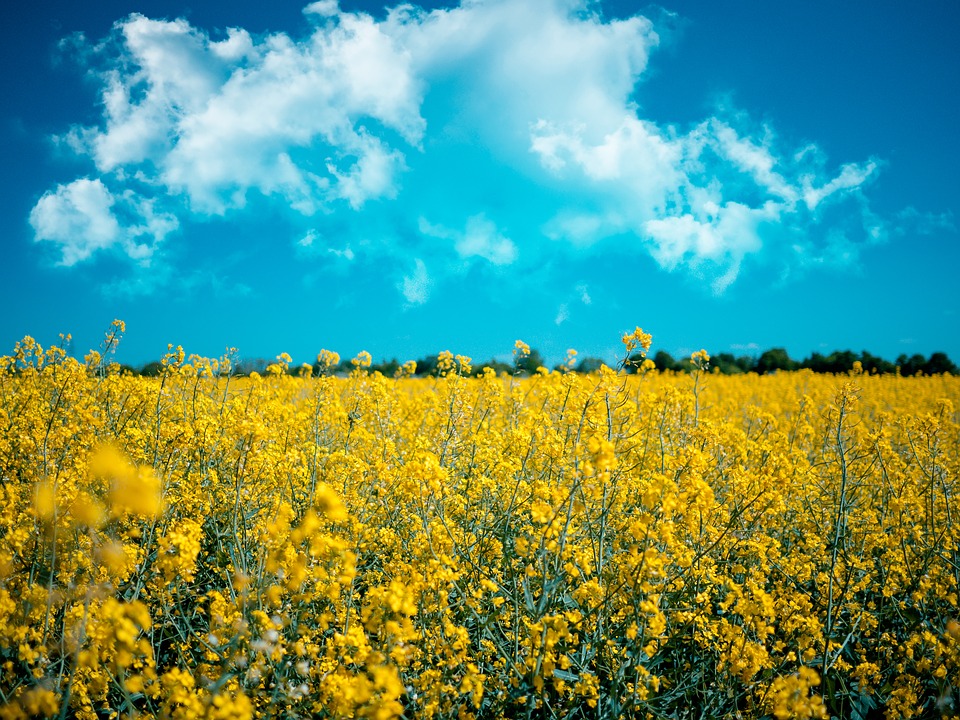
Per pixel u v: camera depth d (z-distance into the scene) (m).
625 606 3.42
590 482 2.86
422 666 2.95
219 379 7.33
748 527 4.31
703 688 3.14
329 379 6.02
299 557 2.69
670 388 5.99
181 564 2.76
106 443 4.06
